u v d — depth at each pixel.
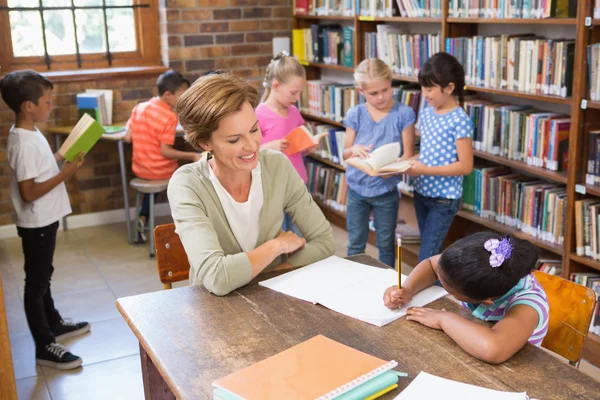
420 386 1.21
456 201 3.00
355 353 1.30
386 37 3.95
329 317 1.52
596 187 2.77
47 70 4.71
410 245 3.82
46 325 2.91
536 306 1.41
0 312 2.15
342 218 4.68
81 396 2.66
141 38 4.94
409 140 3.13
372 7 4.02
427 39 3.62
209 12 4.90
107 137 4.32
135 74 4.82
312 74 5.09
